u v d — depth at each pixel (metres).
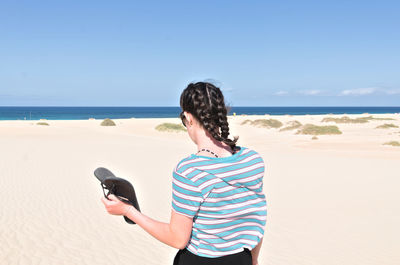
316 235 6.48
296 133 32.41
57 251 5.61
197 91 1.41
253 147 22.42
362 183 11.02
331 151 20.12
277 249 5.83
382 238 6.34
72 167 12.94
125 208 1.43
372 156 17.83
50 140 22.28
